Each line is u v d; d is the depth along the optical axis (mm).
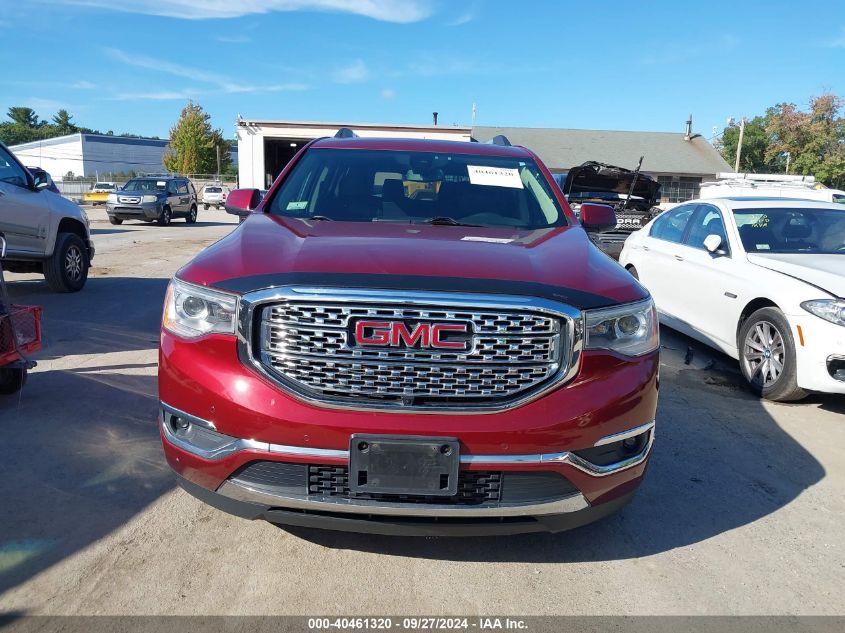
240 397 2449
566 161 43969
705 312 5988
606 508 2658
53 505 3158
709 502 3498
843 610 2639
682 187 44625
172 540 2922
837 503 3537
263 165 20250
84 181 63562
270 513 2506
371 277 2479
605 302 2594
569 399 2480
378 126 18766
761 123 48219
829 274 4934
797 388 4840
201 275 2666
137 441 3889
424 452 2377
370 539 3006
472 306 2416
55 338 6184
